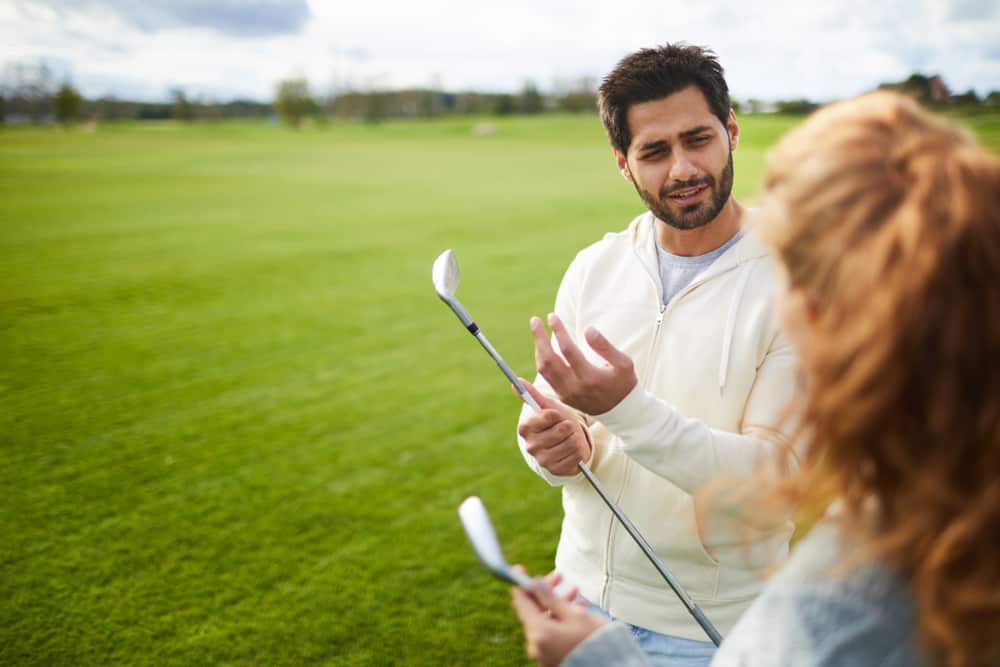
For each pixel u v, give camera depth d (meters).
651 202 1.47
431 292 8.02
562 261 9.84
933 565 0.58
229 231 12.40
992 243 0.56
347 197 17.94
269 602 2.90
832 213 0.62
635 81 1.41
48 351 5.96
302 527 3.42
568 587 0.95
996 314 0.56
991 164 0.59
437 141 49.28
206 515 3.53
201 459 4.10
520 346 6.18
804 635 0.63
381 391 5.13
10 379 5.32
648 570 1.49
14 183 20.27
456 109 95.62
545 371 1.22
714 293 1.45
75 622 2.79
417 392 5.12
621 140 1.48
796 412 0.72
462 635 2.71
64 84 76.31
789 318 0.69
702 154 1.40
